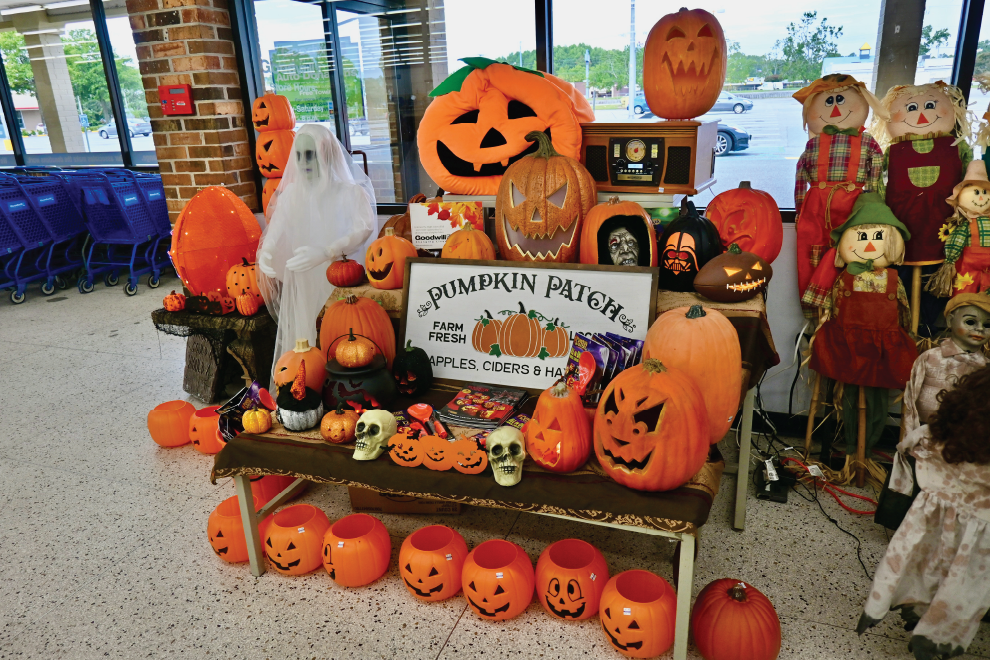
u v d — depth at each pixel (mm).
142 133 7328
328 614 2035
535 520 2486
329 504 2635
